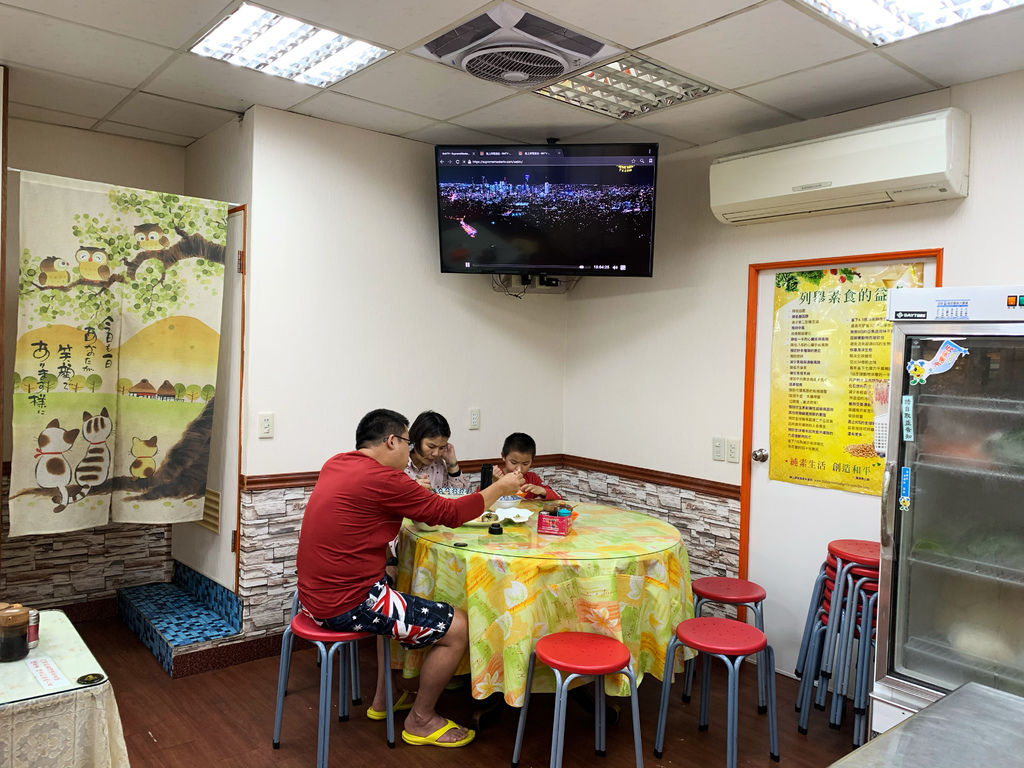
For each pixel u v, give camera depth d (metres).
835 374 3.23
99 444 3.14
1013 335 1.99
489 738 2.79
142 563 4.05
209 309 3.35
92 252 3.08
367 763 2.59
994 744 1.50
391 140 3.78
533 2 2.30
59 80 3.08
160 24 2.54
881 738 1.52
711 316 3.69
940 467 2.19
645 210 3.49
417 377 3.91
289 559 3.53
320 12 2.42
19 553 3.66
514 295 4.29
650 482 4.00
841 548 2.92
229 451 3.50
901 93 2.98
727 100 3.11
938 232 2.89
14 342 3.62
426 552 2.82
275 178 3.40
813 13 2.32
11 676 1.77
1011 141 2.70
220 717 2.88
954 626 2.23
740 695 3.21
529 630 2.55
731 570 3.61
